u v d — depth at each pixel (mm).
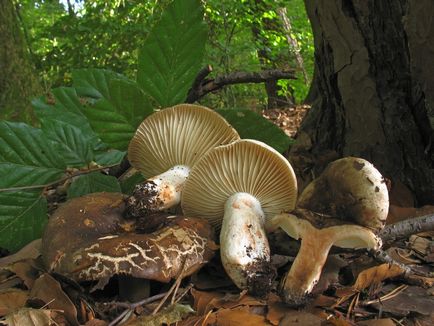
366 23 394
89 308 290
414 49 373
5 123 383
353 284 306
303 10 1541
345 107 430
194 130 368
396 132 404
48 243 307
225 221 324
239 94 1520
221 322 265
